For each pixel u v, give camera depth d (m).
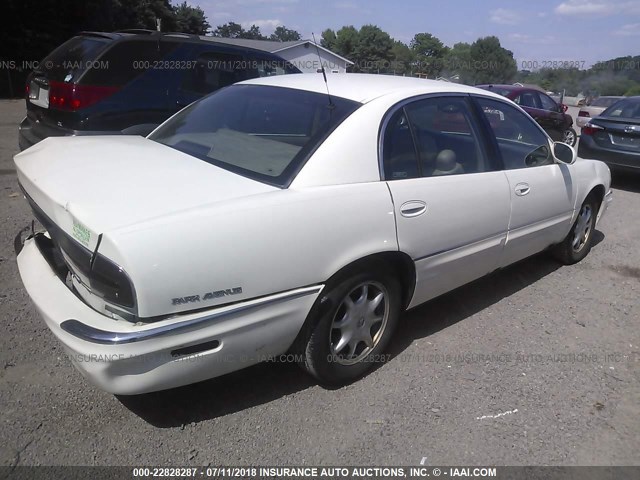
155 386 2.25
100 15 29.31
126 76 5.57
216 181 2.58
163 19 39.31
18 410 2.62
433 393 2.97
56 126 5.48
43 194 2.58
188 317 2.21
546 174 4.07
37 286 2.54
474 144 3.56
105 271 2.12
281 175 2.63
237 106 3.34
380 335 3.09
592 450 2.61
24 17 26.30
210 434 2.55
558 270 4.87
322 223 2.54
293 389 2.92
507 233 3.74
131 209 2.27
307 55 31.33
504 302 4.15
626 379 3.21
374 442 2.57
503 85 12.54
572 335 3.70
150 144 3.27
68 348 2.21
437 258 3.20
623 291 4.48
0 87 22.45
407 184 2.96
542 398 2.98
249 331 2.41
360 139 2.82
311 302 2.59
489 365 3.27
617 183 9.09
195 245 2.19
